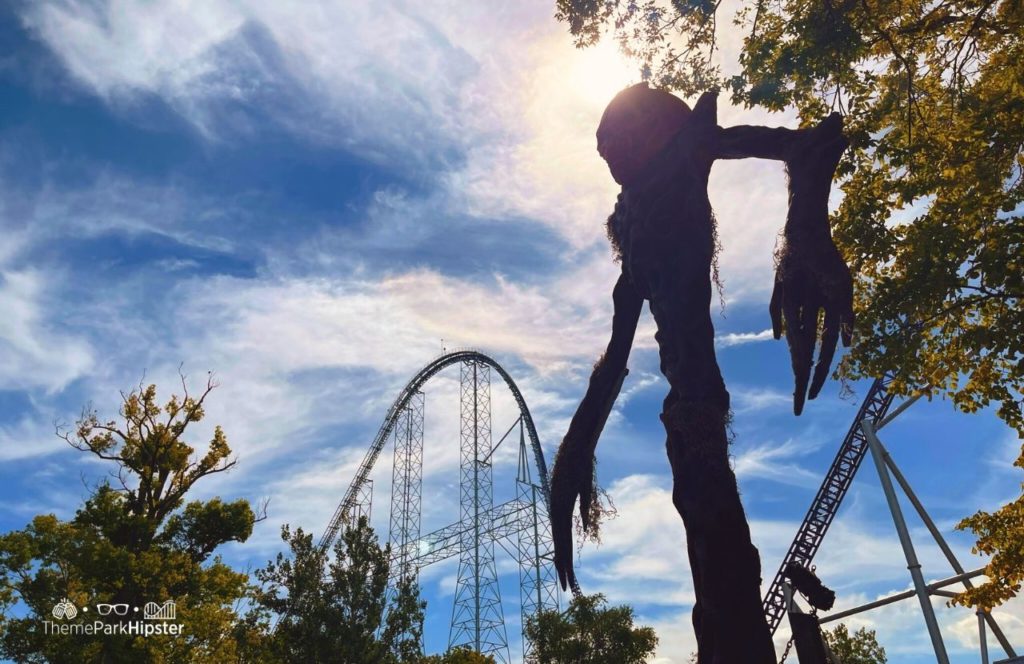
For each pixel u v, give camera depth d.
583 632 45.44
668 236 6.69
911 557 21.61
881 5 14.16
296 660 27.05
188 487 28.06
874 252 15.09
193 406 28.28
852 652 43.12
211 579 24.98
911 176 15.13
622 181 7.34
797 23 13.55
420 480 65.94
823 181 6.42
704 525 5.78
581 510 7.21
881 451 23.86
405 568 60.25
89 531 24.17
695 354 6.29
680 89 12.99
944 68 14.83
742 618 5.54
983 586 17.03
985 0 13.90
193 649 23.77
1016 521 16.31
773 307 6.52
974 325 15.12
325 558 29.53
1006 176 14.48
